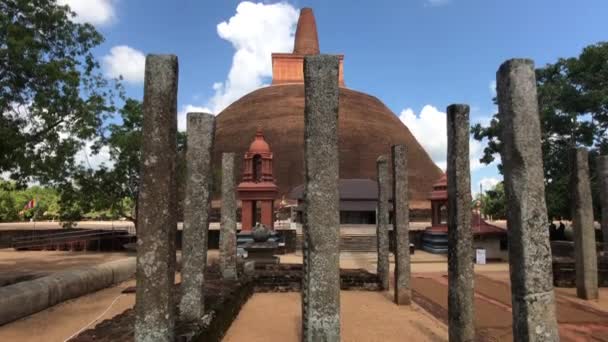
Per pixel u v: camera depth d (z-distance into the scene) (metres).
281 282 14.43
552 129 21.06
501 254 24.20
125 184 23.75
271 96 67.38
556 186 20.56
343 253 26.92
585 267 12.95
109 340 6.41
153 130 5.90
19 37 12.66
